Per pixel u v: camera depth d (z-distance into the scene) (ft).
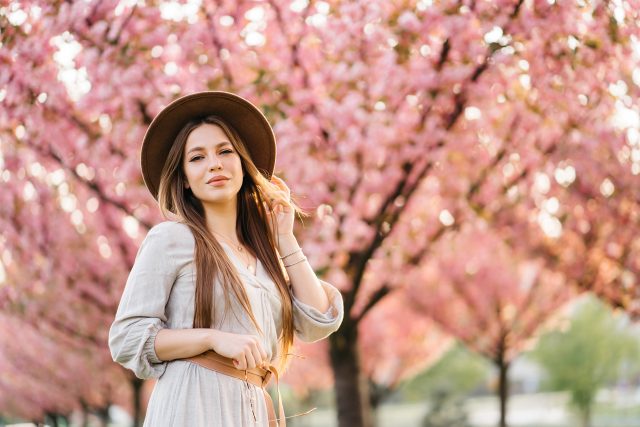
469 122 24.75
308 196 23.27
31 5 19.81
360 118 22.27
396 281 29.86
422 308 52.60
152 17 20.52
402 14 20.85
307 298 10.57
